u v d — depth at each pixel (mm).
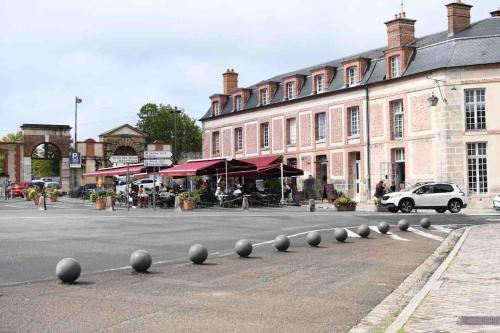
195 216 28438
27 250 14617
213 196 40125
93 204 44656
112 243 16406
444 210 34312
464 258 13367
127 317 7512
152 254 14188
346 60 47344
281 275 11180
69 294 9055
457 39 39781
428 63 40656
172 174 41438
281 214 30312
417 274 11320
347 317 7680
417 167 41062
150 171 44906
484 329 6742
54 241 16766
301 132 51469
